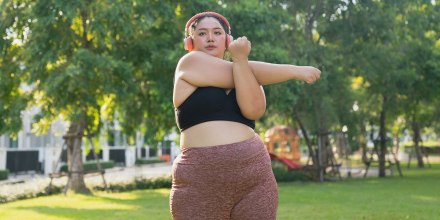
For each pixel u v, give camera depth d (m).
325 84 17.30
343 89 19.23
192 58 2.55
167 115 15.79
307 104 18.67
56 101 13.66
